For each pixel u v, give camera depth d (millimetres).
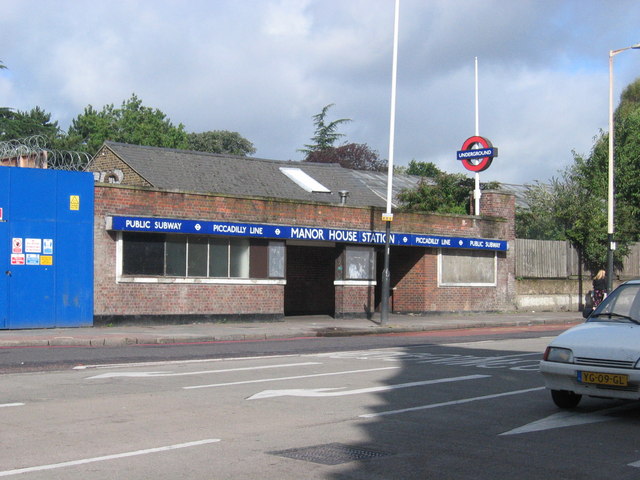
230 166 33938
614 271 36656
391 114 24750
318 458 6852
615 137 38469
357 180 38750
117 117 72188
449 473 6406
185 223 22984
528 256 33688
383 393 10617
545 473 6453
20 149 22562
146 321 22625
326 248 30938
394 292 30938
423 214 29859
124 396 10055
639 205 38188
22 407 9172
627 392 8422
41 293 20922
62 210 21281
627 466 6730
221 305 24203
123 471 6289
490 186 42219
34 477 6059
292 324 24703
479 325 26969
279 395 10305
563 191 40375
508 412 9320
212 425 8250
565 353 8977
